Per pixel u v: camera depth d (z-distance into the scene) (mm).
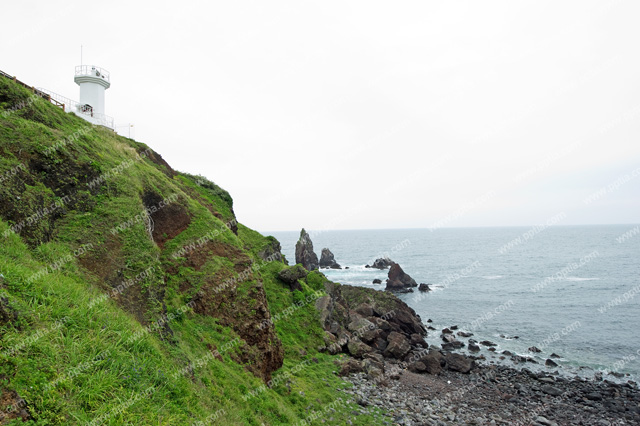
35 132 15422
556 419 24750
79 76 34031
